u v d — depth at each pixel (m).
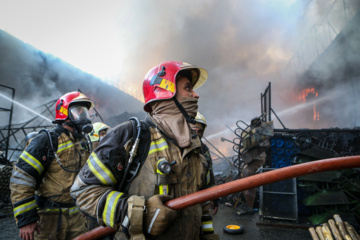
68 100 2.20
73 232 2.04
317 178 4.65
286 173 1.09
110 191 1.01
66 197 2.02
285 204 4.71
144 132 1.12
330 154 5.02
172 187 1.08
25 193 1.76
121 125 1.13
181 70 1.29
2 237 4.00
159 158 1.08
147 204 0.95
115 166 1.02
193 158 1.21
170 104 1.19
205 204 1.44
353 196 4.38
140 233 0.92
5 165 6.67
